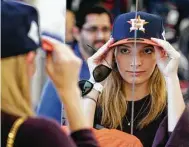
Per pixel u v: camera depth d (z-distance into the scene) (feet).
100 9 10.96
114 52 10.44
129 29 10.43
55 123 6.79
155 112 10.37
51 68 7.32
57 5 10.14
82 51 10.85
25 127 6.64
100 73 10.39
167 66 10.22
